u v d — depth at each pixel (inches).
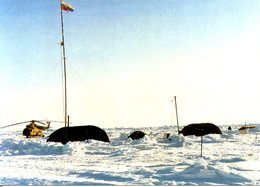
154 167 556.1
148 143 1216.8
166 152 871.7
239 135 1752.0
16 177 461.7
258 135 1775.3
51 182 421.7
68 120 1362.0
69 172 520.1
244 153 774.5
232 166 489.1
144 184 394.3
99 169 549.6
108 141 1224.2
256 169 472.4
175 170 484.7
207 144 1151.0
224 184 386.3
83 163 659.4
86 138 1206.3
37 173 513.7
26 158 799.1
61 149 940.6
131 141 1332.4
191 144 1131.3
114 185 393.7
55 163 668.1
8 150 954.7
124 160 703.1
